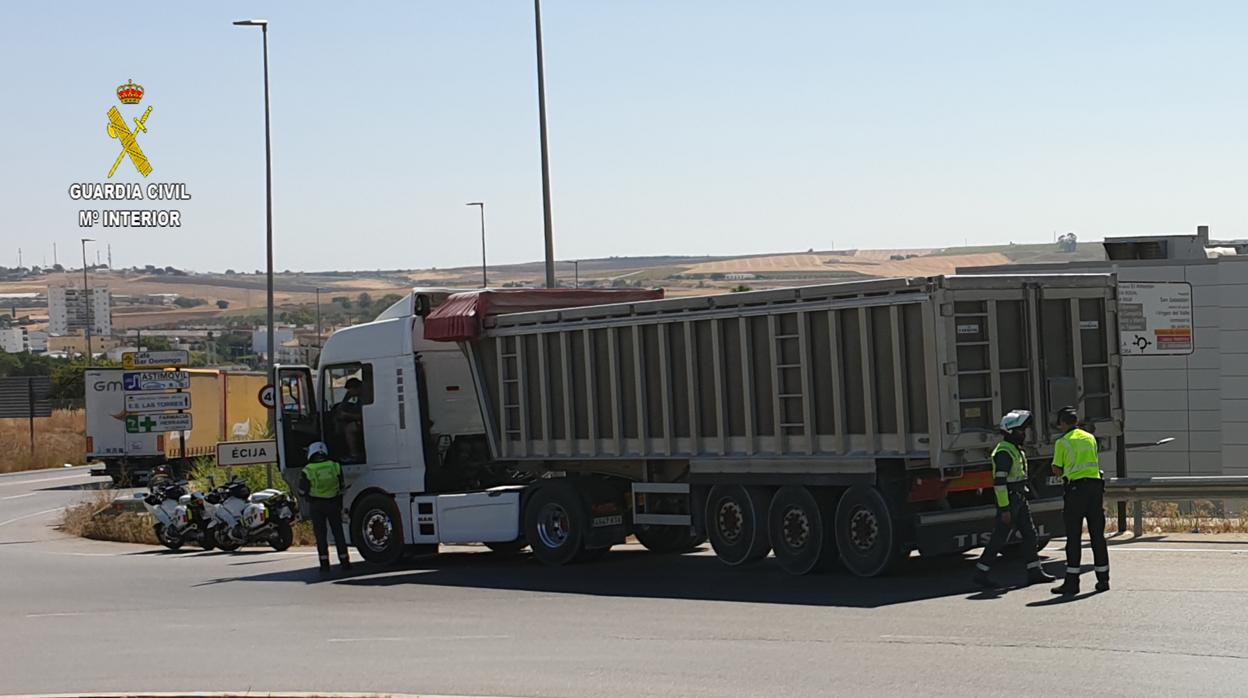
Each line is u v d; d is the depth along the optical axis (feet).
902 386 52.06
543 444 65.87
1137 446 64.59
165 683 39.99
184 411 118.52
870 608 46.75
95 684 40.47
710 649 40.70
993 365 52.70
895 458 52.85
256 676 40.34
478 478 72.33
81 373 322.34
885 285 52.39
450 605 54.29
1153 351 69.26
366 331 73.15
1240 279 93.04
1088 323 56.49
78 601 61.87
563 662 39.93
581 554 65.57
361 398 73.20
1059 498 56.18
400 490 71.72
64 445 230.89
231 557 84.02
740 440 58.08
